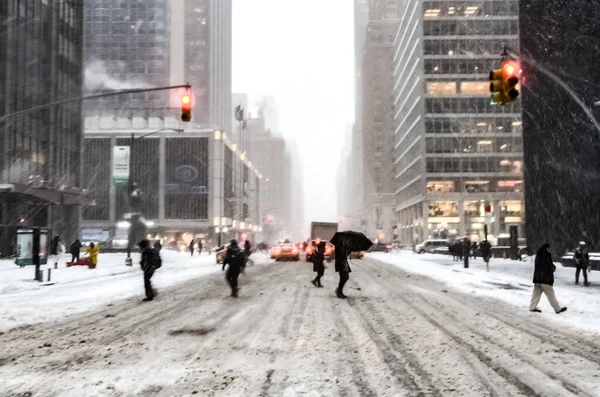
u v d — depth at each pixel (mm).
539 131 37094
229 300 15297
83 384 6594
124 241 68188
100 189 89000
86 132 89938
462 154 88938
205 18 143375
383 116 169625
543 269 12836
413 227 101125
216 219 89875
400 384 6578
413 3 99000
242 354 8203
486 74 90312
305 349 8562
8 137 42688
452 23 91188
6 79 42812
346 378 6836
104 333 10172
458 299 15625
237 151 110750
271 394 6129
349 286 19609
